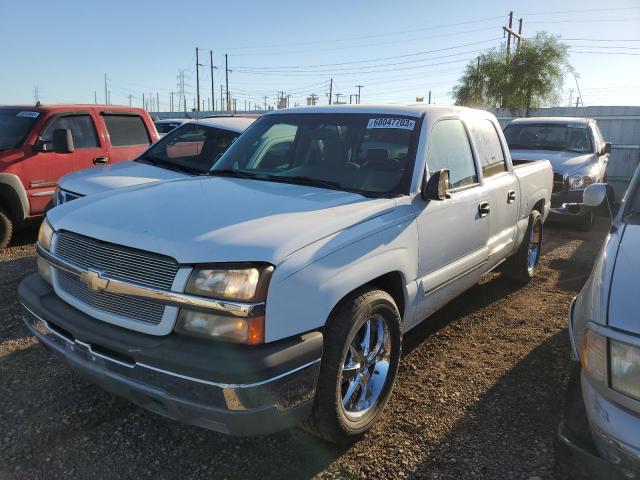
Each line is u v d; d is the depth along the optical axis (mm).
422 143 3674
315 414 2740
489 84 25766
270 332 2385
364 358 3025
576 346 2662
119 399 3400
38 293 2992
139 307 2535
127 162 6605
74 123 7680
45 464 2791
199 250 2416
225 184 3547
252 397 2307
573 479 2529
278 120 4355
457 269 3963
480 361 4059
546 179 6195
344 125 3988
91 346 2627
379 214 3105
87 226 2793
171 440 3014
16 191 6965
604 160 10734
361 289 2930
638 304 2277
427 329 4711
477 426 3180
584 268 6910
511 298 5582
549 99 25016
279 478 2725
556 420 3227
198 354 2316
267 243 2486
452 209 3789
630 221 3104
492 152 4887
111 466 2787
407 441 3035
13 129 7371
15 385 3531
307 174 3760
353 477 2738
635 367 2145
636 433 2104
